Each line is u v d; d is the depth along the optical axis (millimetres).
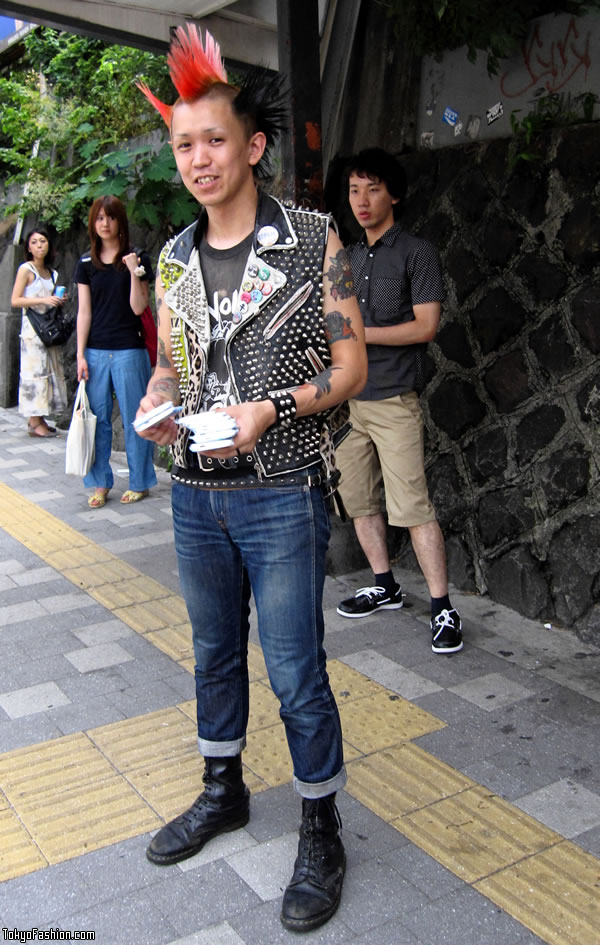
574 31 3822
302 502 2158
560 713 3170
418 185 4480
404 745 2973
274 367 2104
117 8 4465
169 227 6594
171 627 3963
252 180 2152
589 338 3658
